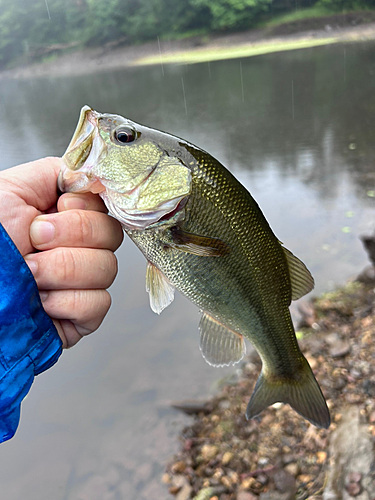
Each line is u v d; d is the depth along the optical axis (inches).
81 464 20.3
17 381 7.4
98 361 25.9
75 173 9.5
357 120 66.6
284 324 12.6
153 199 10.1
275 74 111.8
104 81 137.8
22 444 21.5
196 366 24.7
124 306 30.0
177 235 10.4
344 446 17.1
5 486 19.7
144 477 19.1
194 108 87.7
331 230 36.0
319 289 29.2
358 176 46.1
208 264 10.8
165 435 20.9
